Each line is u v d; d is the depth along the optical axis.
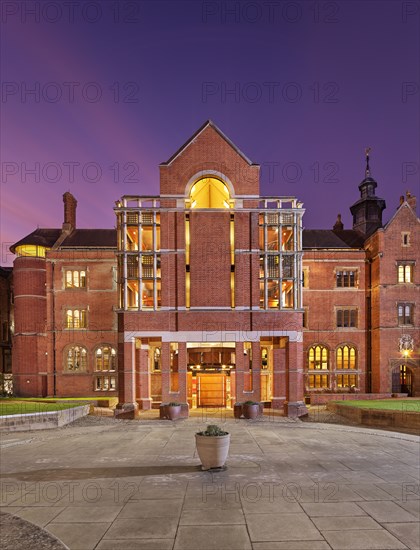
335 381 40.44
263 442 19.70
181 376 30.53
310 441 19.97
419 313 39.59
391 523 9.84
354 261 41.59
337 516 10.25
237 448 18.28
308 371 40.38
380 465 15.18
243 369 30.81
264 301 31.41
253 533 9.33
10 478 13.73
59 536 9.26
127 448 18.62
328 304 41.12
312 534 9.27
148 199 31.75
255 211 31.81
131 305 35.81
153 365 39.25
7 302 52.00
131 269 31.84
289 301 37.34
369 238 42.09
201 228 31.73
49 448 18.73
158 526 9.73
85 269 41.09
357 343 40.88
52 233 47.03
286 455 16.84
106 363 40.47
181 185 31.92
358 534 9.27
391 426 25.36
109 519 10.16
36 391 40.22
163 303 31.08
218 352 36.28
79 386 40.16
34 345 40.59
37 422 25.23
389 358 39.12
